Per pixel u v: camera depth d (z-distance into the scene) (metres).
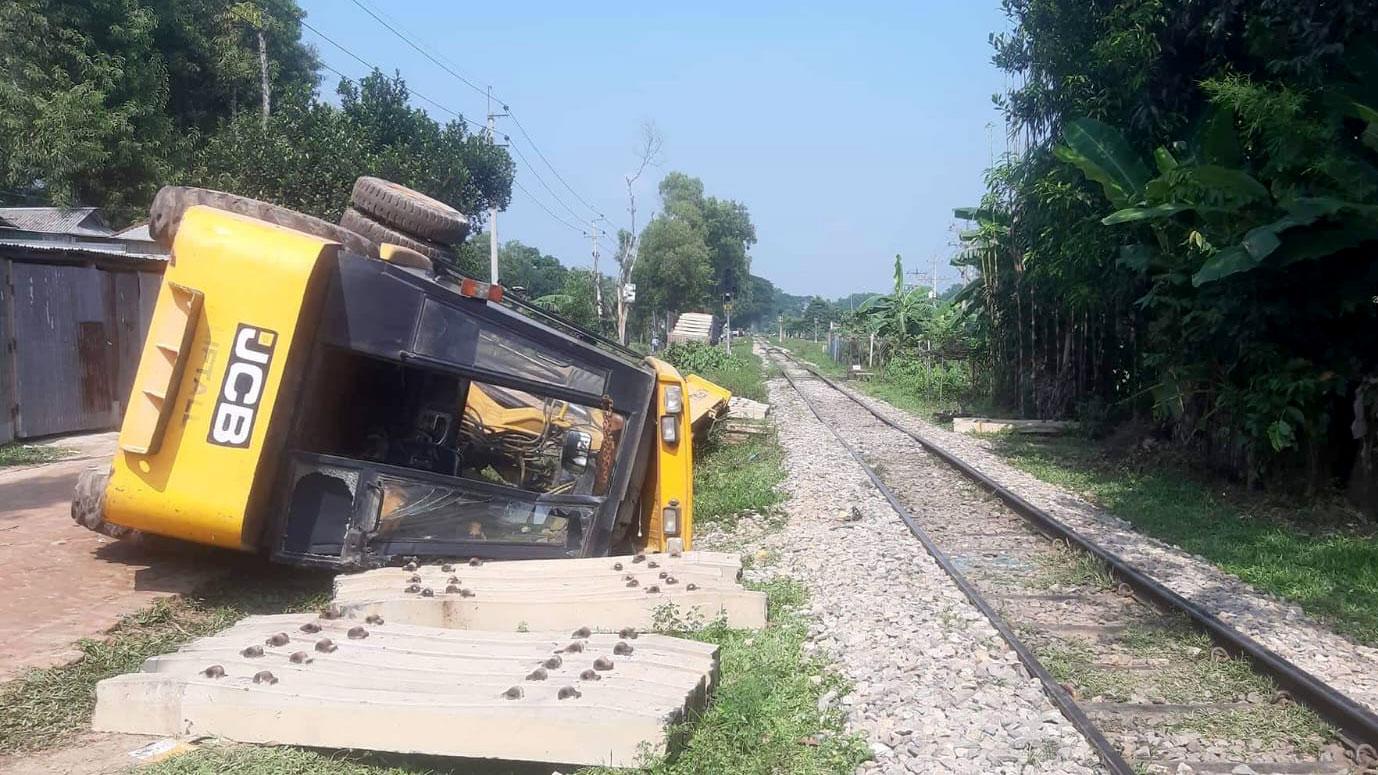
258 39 37.22
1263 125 11.54
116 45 29.98
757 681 5.70
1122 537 10.58
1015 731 5.25
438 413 8.27
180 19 33.66
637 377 7.96
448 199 26.98
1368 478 11.70
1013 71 18.61
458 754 4.66
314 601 7.36
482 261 31.77
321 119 24.11
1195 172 11.65
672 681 5.14
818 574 8.66
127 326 16.02
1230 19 13.10
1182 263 13.22
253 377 6.85
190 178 29.19
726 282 94.38
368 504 7.29
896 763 4.91
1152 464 15.34
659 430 8.23
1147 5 14.09
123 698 5.01
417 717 4.68
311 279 6.93
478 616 6.62
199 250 6.89
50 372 14.15
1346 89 11.26
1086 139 14.95
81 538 8.62
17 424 13.48
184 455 6.81
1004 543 10.29
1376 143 10.87
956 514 11.89
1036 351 22.66
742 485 13.05
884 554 9.29
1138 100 15.20
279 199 22.42
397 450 8.09
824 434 19.73
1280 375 12.03
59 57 28.67
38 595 7.07
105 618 6.64
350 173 23.06
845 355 55.75
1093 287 17.36
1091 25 16.33
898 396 31.72
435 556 7.55
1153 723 5.55
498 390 8.94
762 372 46.62
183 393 6.85
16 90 26.81
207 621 6.88
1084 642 6.99
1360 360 11.94
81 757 4.73
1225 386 13.17
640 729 4.61
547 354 7.70
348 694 4.85
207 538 6.93
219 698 4.91
